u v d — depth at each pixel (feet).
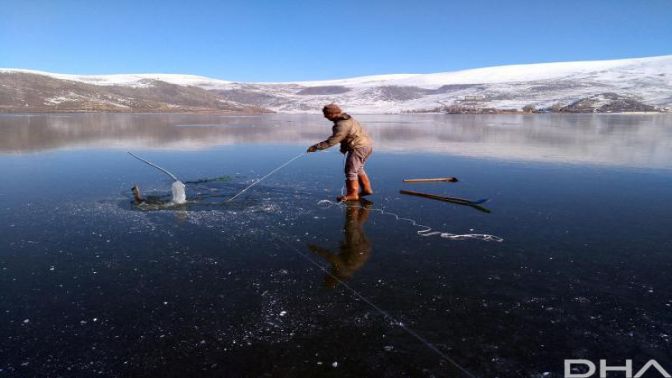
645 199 16.52
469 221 13.55
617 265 9.93
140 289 8.61
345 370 6.11
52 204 15.39
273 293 8.43
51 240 11.50
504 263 10.02
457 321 7.43
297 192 17.84
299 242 11.43
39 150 31.32
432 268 9.70
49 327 7.23
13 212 14.25
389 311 7.75
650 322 7.43
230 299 8.18
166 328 7.20
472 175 22.08
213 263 9.94
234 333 7.04
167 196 16.81
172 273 9.37
